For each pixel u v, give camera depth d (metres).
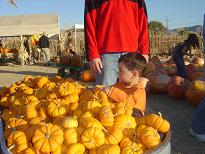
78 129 1.14
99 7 1.73
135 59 1.46
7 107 1.83
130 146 1.12
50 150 1.07
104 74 1.75
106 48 1.73
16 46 11.87
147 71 3.78
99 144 1.11
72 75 5.46
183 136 2.13
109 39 1.73
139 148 1.13
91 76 4.45
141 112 1.37
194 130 2.08
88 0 1.75
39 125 1.14
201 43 8.38
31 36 10.46
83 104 1.35
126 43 1.73
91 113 1.28
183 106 3.00
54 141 1.07
